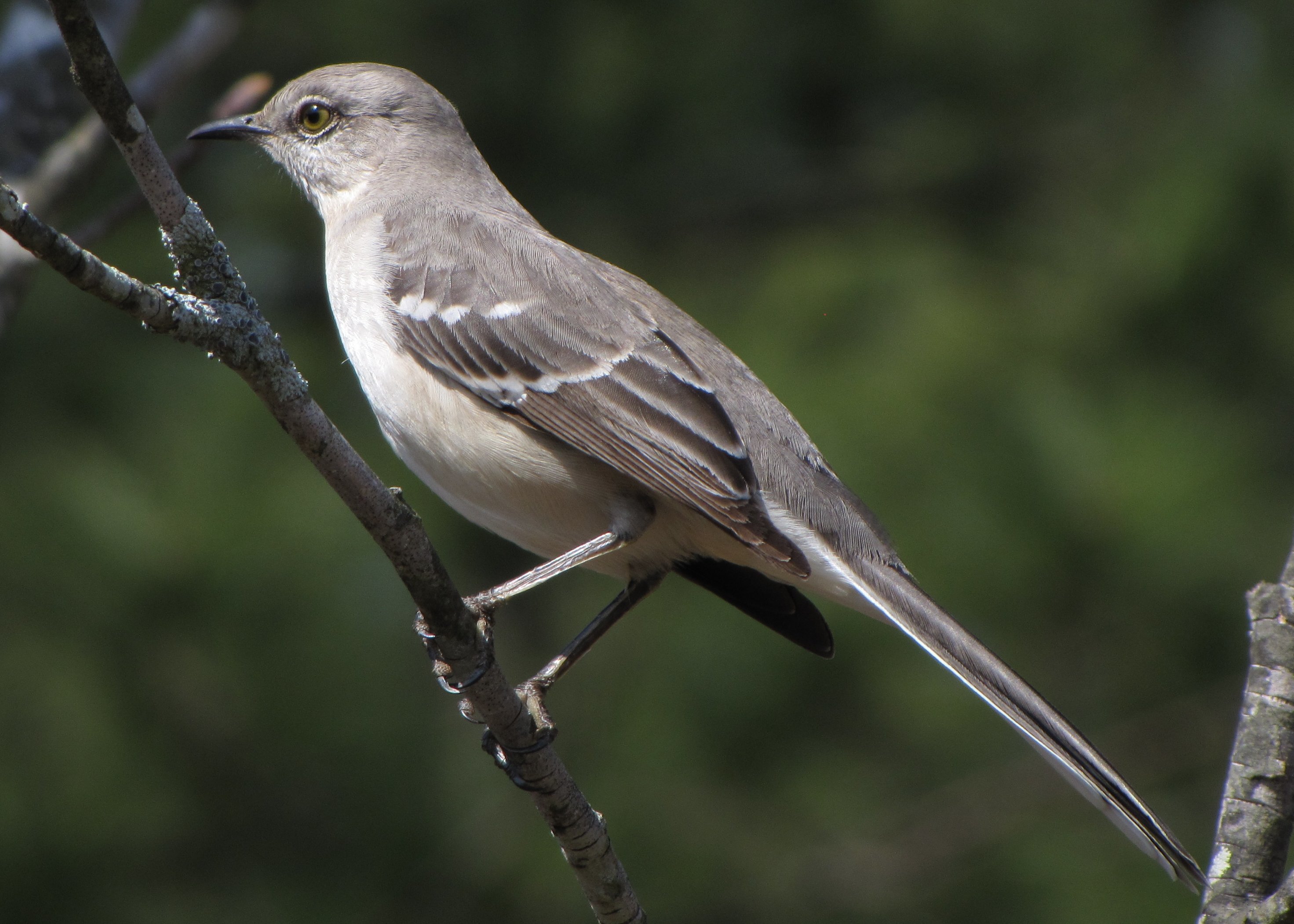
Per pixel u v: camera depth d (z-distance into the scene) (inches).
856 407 451.8
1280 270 487.2
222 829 415.5
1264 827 197.2
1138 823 246.2
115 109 187.9
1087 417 454.3
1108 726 448.1
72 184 320.2
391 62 559.8
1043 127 589.9
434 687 443.2
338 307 301.3
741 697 435.2
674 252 583.8
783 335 494.6
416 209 309.9
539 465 281.7
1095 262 516.4
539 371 282.8
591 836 240.5
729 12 580.4
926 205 587.2
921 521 430.6
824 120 608.7
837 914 430.0
